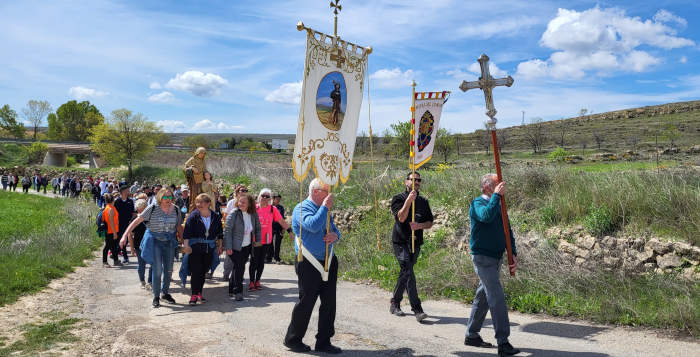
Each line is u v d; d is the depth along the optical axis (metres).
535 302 5.90
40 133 138.62
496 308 4.33
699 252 6.04
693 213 6.62
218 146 107.19
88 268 10.01
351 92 5.02
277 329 5.30
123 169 49.22
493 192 4.65
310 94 4.58
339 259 9.80
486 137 79.69
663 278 6.03
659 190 7.45
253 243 7.39
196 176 11.77
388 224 11.16
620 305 5.45
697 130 82.31
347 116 5.00
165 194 6.66
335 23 4.81
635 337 4.69
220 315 5.98
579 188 8.46
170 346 4.62
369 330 5.25
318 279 4.50
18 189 43.41
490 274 4.42
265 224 7.80
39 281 7.78
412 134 5.91
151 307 6.46
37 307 6.31
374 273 8.50
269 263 10.81
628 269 6.46
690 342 4.47
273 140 113.75
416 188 5.81
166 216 6.69
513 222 8.44
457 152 70.75
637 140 75.19
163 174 42.88
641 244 6.62
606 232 7.21
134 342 4.72
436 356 4.33
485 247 4.46
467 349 4.53
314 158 4.64
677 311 5.05
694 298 5.41
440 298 6.89
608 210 7.43
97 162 67.62
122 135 48.28
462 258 7.73
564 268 6.60
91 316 5.90
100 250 12.80
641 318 5.13
